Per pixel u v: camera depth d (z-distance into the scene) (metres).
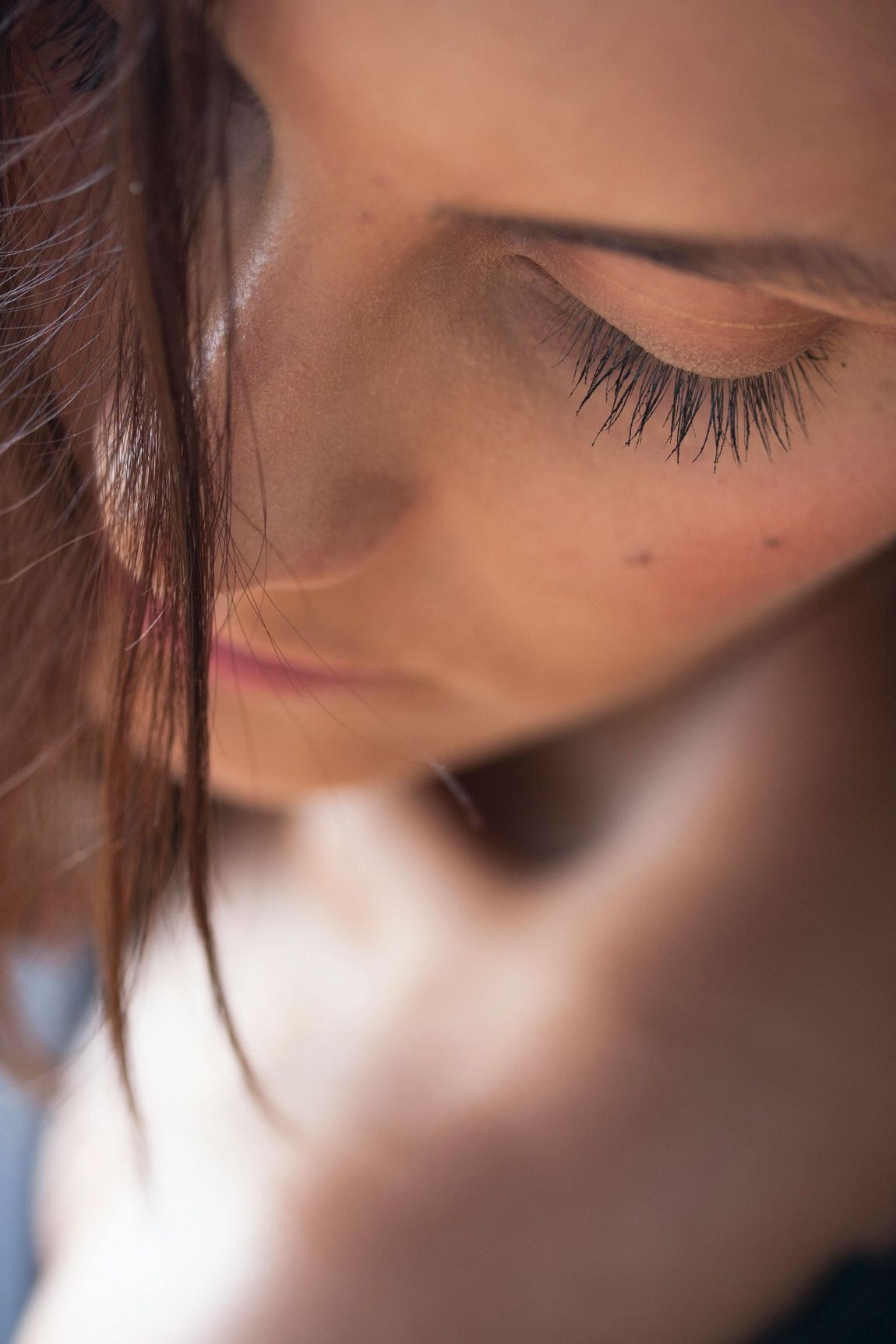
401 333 0.23
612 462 0.25
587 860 0.39
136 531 0.24
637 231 0.21
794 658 0.35
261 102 0.21
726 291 0.22
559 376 0.24
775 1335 0.32
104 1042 0.41
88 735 0.30
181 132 0.21
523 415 0.24
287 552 0.24
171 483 0.22
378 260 0.22
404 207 0.22
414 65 0.21
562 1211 0.32
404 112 0.21
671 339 0.23
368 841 0.41
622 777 0.39
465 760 0.32
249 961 0.43
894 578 0.33
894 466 0.25
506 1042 0.34
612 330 0.23
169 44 0.21
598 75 0.20
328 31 0.20
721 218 0.21
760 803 0.35
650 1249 0.32
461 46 0.20
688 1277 0.32
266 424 0.23
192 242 0.22
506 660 0.28
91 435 0.24
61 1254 0.39
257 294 0.22
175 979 0.43
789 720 0.35
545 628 0.27
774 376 0.24
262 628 0.27
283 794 0.31
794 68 0.20
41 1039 0.46
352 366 0.23
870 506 0.26
